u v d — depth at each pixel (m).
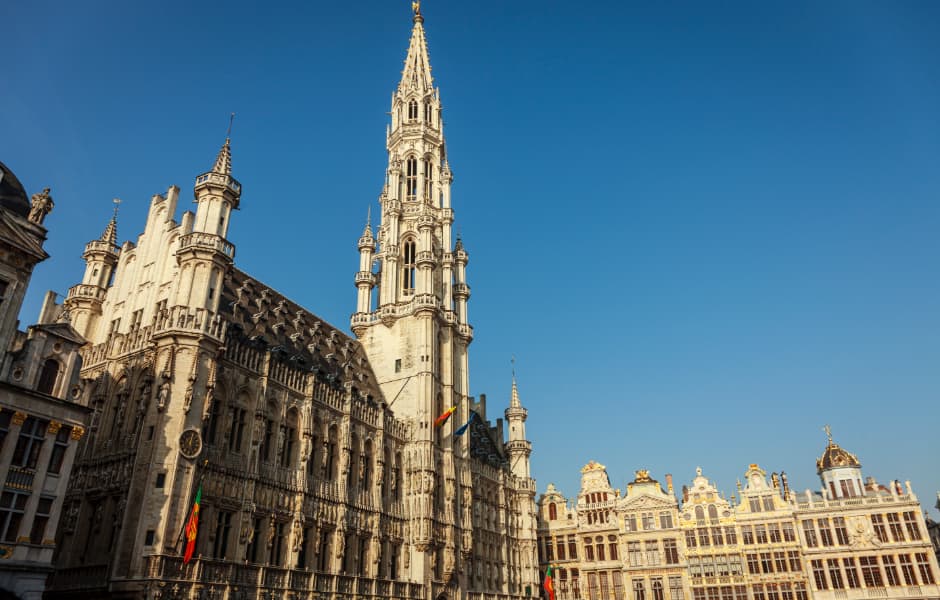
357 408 60.28
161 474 39.66
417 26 101.19
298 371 53.88
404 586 58.38
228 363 46.56
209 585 39.38
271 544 46.72
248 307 57.91
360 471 58.84
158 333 43.09
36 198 38.75
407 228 83.19
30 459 33.28
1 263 34.78
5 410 32.50
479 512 76.31
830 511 78.62
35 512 32.81
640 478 89.75
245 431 47.28
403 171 87.75
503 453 91.44
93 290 55.06
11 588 31.14
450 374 74.88
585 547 88.62
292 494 49.75
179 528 39.44
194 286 45.62
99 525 41.22
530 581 82.88
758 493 82.44
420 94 92.94
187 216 50.50
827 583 76.06
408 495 64.44
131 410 45.00
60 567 40.97
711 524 82.94
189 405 41.81
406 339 73.44
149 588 36.28
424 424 67.00
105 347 49.97
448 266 81.94
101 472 43.12
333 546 52.78
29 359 34.81
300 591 46.59
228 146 51.16
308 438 52.16
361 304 78.56
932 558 73.31
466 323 83.12
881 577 74.38
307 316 69.25
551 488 94.81
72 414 35.44
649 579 83.12
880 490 83.94
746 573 79.50
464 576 67.12
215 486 43.19
